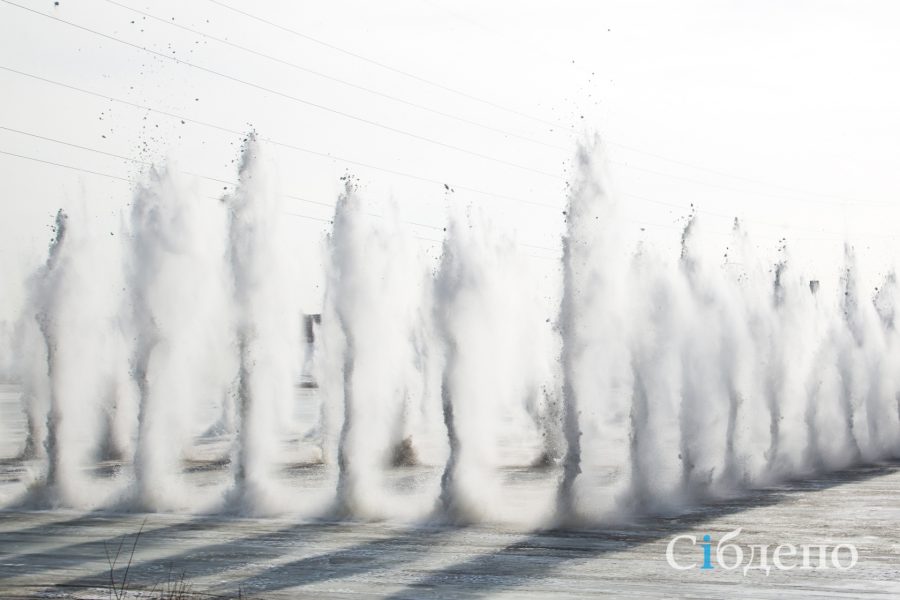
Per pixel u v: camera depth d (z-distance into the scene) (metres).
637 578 33.84
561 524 43.41
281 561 37.06
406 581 33.91
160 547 39.72
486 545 39.50
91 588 33.53
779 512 46.62
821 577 33.75
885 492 53.31
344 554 38.12
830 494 52.66
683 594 31.72
